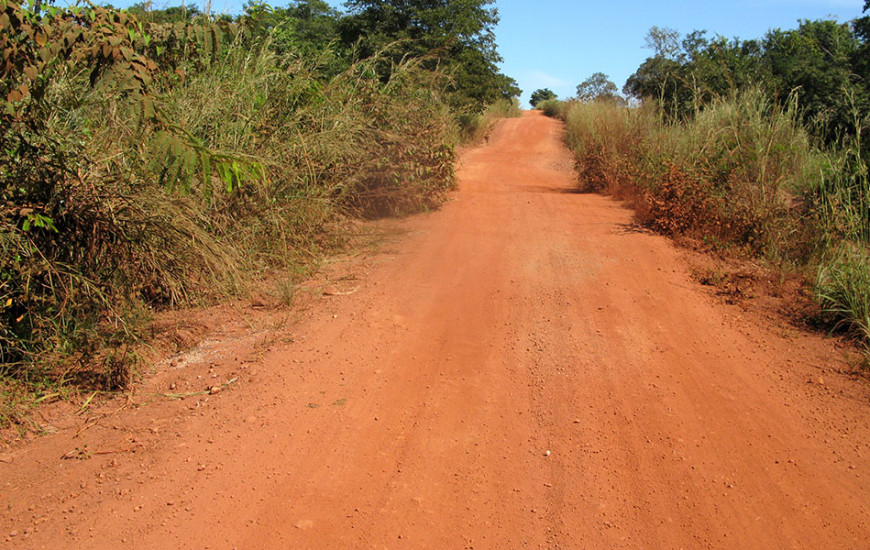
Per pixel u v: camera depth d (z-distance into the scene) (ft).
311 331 18.10
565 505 11.10
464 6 83.71
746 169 29.04
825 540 10.41
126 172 17.53
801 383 15.71
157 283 18.86
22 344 14.88
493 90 92.58
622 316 19.49
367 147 30.48
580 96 124.67
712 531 10.56
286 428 13.26
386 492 11.36
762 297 21.42
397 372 15.80
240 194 22.34
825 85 37.65
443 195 35.76
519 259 24.82
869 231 23.72
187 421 13.44
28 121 15.38
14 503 10.75
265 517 10.63
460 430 13.34
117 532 10.16
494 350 17.12
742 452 12.77
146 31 19.35
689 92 47.62
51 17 15.40
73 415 13.60
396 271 23.50
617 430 13.42
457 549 10.04
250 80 24.90
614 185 39.01
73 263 16.42
